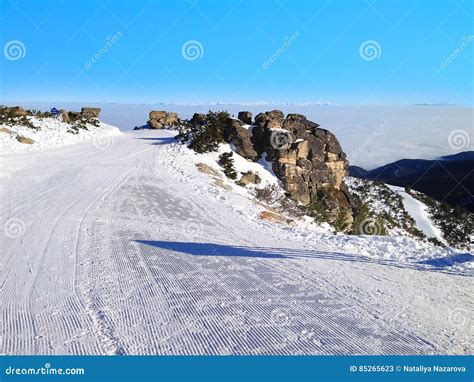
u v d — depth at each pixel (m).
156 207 13.24
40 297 6.34
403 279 7.78
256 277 7.50
